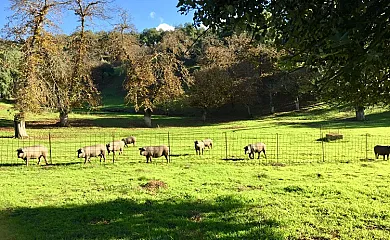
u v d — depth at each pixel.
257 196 11.75
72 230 8.95
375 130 32.69
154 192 12.64
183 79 49.78
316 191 12.24
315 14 3.78
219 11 3.85
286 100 63.66
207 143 24.34
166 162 19.62
